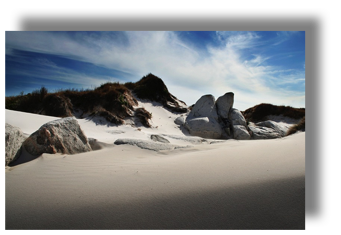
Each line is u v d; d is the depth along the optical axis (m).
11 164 3.33
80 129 4.67
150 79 16.36
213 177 2.48
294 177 2.24
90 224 1.66
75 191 2.27
